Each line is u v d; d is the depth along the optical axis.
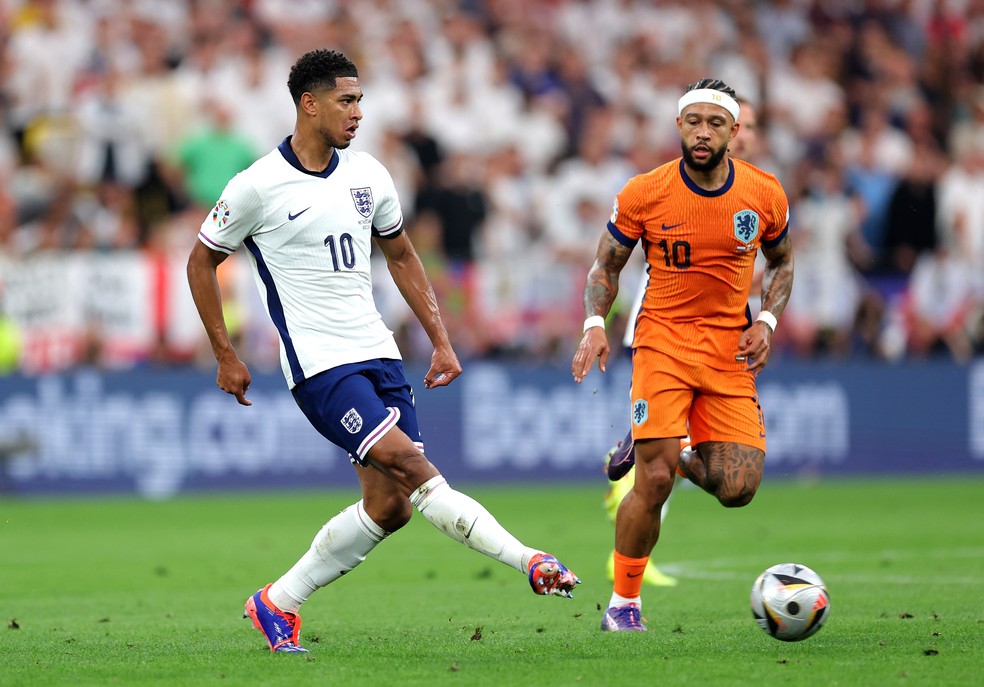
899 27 82.38
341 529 20.89
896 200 72.12
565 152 73.56
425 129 69.56
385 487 20.73
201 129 66.88
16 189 64.81
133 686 17.83
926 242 71.69
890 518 48.94
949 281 67.75
